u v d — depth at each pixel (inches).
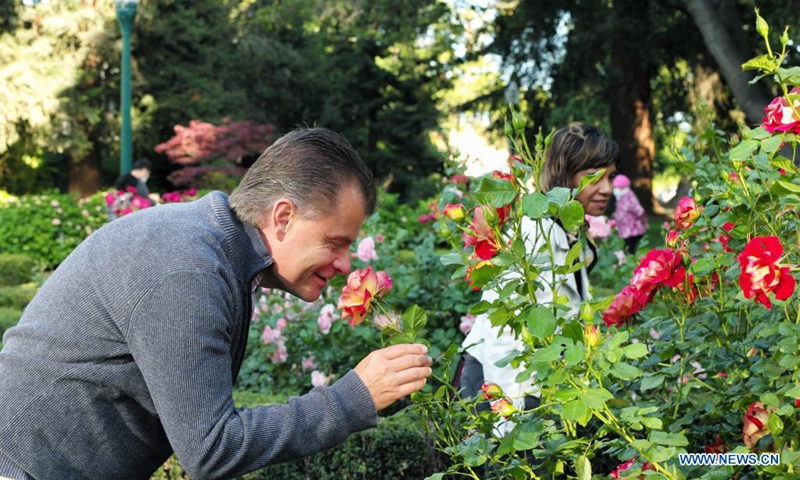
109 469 70.4
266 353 183.9
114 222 72.1
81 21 870.4
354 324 71.2
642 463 72.4
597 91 836.0
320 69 1069.8
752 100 460.1
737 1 605.6
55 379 68.1
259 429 66.0
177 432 65.1
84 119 903.1
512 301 67.9
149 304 65.8
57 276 71.2
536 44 772.0
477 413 83.6
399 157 1088.8
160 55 908.0
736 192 78.2
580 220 63.8
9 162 961.5
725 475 69.9
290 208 71.1
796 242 79.0
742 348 80.5
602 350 62.7
